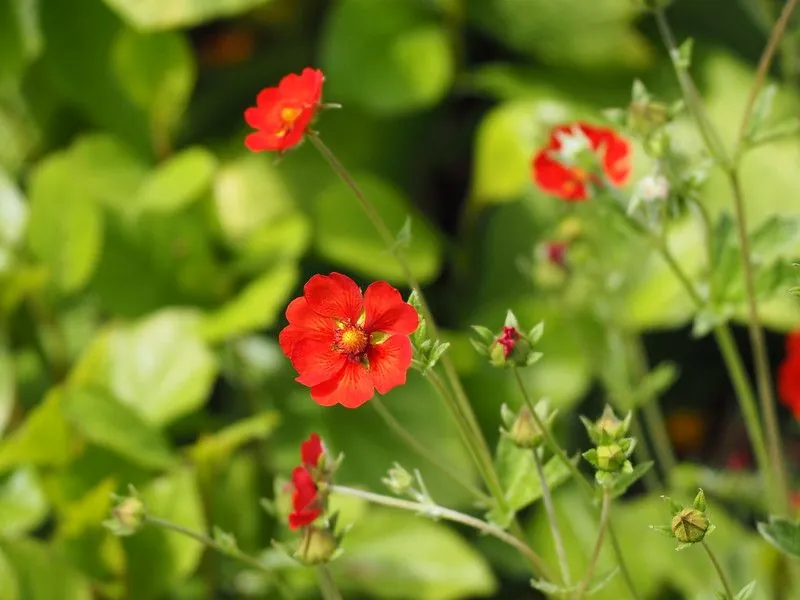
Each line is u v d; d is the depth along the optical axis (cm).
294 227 88
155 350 84
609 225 72
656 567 81
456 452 86
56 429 80
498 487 66
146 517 68
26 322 92
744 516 88
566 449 87
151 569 79
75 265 87
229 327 84
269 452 86
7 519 81
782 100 93
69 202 87
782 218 72
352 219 91
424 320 63
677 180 69
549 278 79
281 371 91
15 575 78
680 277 71
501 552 85
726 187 90
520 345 63
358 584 81
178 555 79
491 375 88
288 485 69
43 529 90
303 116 65
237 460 85
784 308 84
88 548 79
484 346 64
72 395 79
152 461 79
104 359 84
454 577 81
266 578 82
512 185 90
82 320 94
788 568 79
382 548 82
